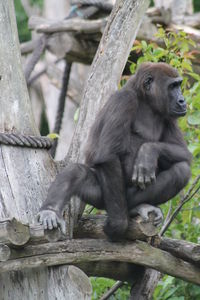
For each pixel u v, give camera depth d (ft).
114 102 57.31
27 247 52.47
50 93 150.10
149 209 55.16
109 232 55.67
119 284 68.08
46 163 59.98
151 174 54.80
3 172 57.47
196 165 74.95
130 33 65.00
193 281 62.23
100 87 63.67
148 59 74.90
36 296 55.83
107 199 55.01
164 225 69.72
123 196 55.11
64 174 54.75
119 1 65.05
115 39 64.49
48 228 51.29
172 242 61.41
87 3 105.50
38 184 58.44
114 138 55.52
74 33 102.68
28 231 50.78
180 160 57.47
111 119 56.13
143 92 59.21
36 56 106.01
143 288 64.23
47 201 52.95
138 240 58.08
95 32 99.86
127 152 57.21
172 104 59.62
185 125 74.49
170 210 71.72
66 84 106.32
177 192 57.52
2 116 60.18
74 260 55.36
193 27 109.09
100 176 55.72
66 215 57.82
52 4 156.15
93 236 58.03
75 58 105.60
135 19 65.16
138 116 59.06
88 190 55.57
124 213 54.90
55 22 103.91
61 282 56.29
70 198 54.29
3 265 51.11
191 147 71.46
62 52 104.58
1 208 56.18
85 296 56.90
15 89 61.00
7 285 55.67
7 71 60.95
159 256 59.41
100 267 62.13
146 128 58.90
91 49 104.47
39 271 56.18
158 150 56.24
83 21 100.42
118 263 62.69
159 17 98.48
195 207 73.51
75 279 56.90
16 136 58.95
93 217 58.95
